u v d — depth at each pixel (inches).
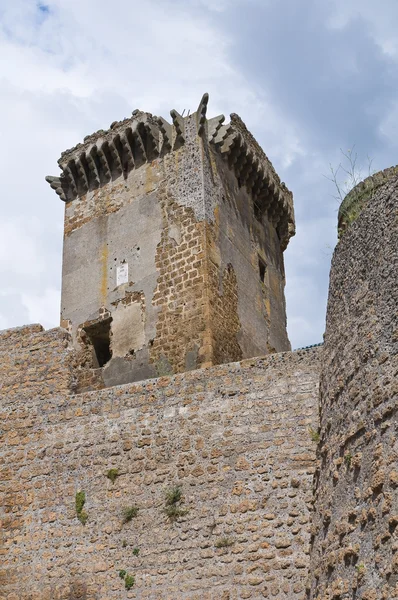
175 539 665.6
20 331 839.1
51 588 695.1
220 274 1032.8
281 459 654.5
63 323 1092.5
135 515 691.4
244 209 1159.6
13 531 734.5
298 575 609.0
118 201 1126.4
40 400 789.2
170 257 1039.0
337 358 561.6
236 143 1129.4
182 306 1002.1
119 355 1022.4
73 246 1141.7
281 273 1240.2
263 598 613.3
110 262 1093.8
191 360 965.2
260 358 700.7
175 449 700.7
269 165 1226.6
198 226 1032.8
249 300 1095.6
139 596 658.2
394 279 488.7
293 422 664.4
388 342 477.7
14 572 715.4
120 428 734.5
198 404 709.9
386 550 410.3
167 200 1075.3
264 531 635.5
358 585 430.6
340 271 586.2
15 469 762.2
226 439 683.4
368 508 444.1
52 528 719.7
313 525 565.9
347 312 555.5
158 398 730.8
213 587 633.6
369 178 580.4
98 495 715.4
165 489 689.0
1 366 826.2
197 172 1064.2
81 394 772.0
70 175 1178.0
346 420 514.3
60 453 751.1
